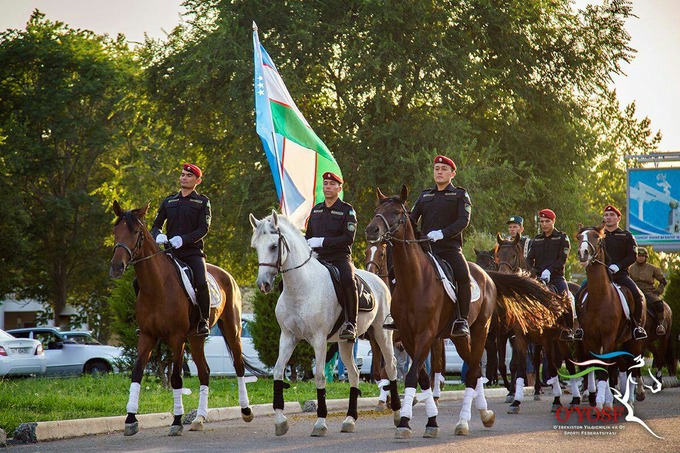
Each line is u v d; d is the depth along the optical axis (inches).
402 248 404.8
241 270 1416.1
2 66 1738.4
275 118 702.5
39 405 519.2
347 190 1233.4
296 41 1218.0
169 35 1342.3
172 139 1347.2
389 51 1215.6
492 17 1269.7
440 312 416.8
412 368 404.8
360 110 1249.4
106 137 1732.3
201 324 454.6
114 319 741.3
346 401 594.2
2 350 921.5
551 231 598.9
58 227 1764.3
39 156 1713.8
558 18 1378.0
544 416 519.5
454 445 373.4
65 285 1808.6
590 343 542.0
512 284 481.7
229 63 1192.2
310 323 431.8
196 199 468.8
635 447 362.0
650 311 699.4
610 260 559.8
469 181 1184.8
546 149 1348.4
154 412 505.7
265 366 831.7
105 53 1796.3
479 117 1368.1
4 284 1644.9
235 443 394.9
